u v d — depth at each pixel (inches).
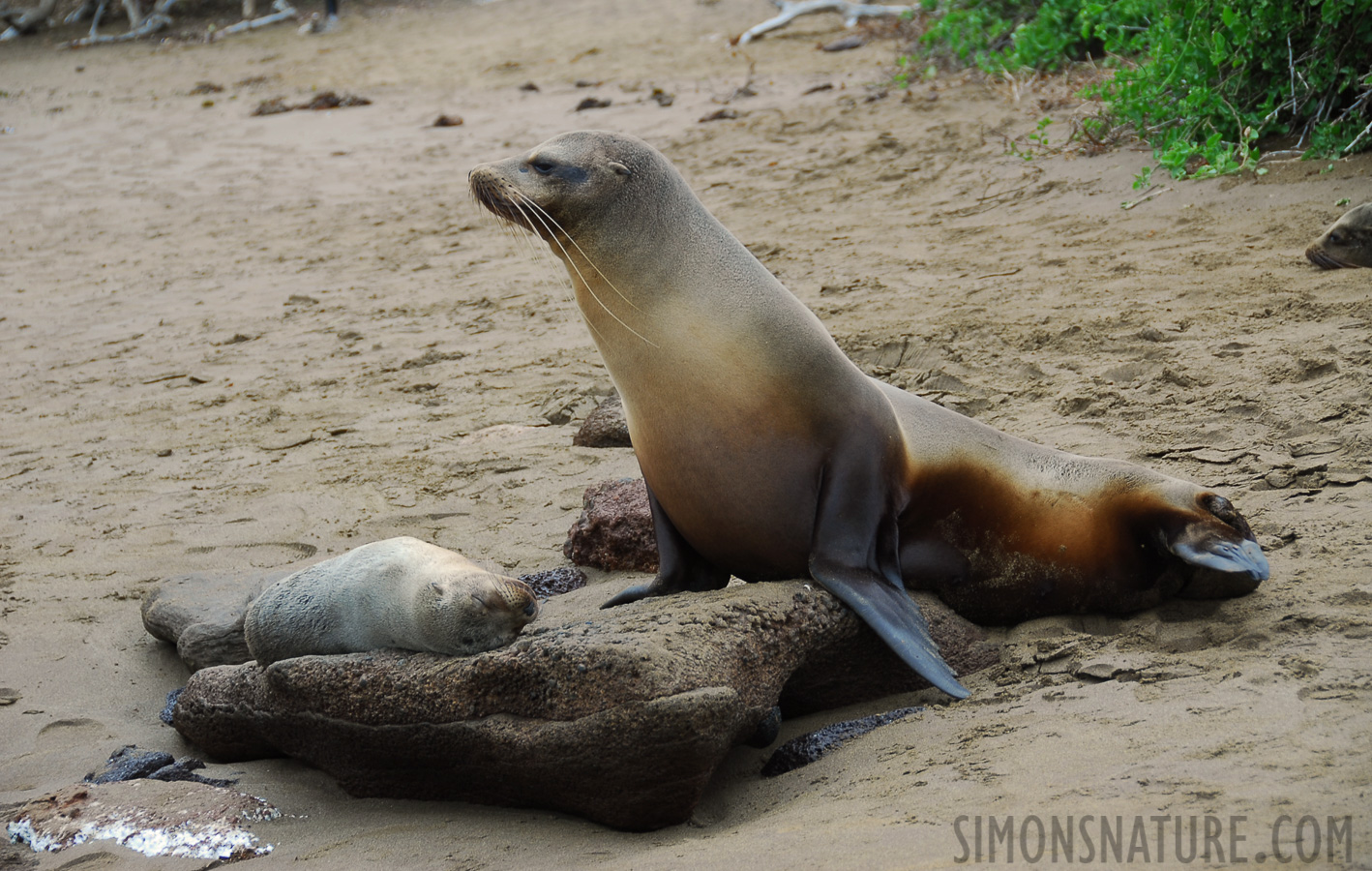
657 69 1743.4
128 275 1069.1
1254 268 642.8
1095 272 697.6
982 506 350.6
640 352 339.9
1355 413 442.6
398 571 318.7
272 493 570.3
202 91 1942.7
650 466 353.1
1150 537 337.4
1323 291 585.9
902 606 326.0
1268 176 773.9
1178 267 673.0
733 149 1190.9
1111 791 229.5
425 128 1537.9
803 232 899.4
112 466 637.3
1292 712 249.8
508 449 588.7
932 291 717.3
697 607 307.4
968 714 298.4
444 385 702.5
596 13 2345.0
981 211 876.6
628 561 439.2
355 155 1445.6
